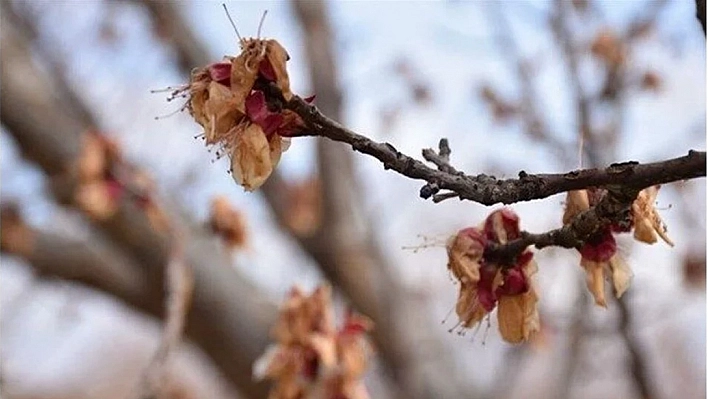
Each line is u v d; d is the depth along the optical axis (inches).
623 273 19.2
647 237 18.7
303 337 24.2
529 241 19.3
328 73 46.9
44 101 40.9
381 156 18.2
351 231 46.3
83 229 42.1
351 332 24.4
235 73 18.3
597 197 19.1
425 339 44.4
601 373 37.8
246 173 18.3
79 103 47.5
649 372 33.3
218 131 18.3
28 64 42.0
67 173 39.0
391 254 49.0
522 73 37.4
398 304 45.3
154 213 35.2
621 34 35.1
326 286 24.5
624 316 32.7
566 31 34.5
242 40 18.3
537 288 19.4
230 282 39.9
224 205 33.7
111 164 35.4
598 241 19.0
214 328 39.6
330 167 46.7
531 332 19.4
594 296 19.0
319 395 24.1
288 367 24.1
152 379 25.2
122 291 41.9
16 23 47.7
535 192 18.0
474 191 18.0
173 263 30.1
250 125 18.3
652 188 18.7
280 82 18.2
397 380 43.8
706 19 18.4
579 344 36.9
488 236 19.5
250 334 39.6
